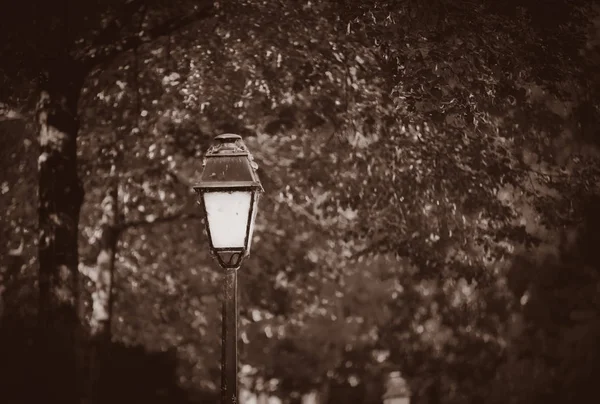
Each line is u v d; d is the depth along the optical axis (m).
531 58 20.83
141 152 27.64
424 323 30.41
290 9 23.94
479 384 29.94
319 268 29.42
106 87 26.00
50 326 19.31
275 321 30.98
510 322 29.16
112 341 24.16
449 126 23.59
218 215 12.20
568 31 21.88
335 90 25.14
